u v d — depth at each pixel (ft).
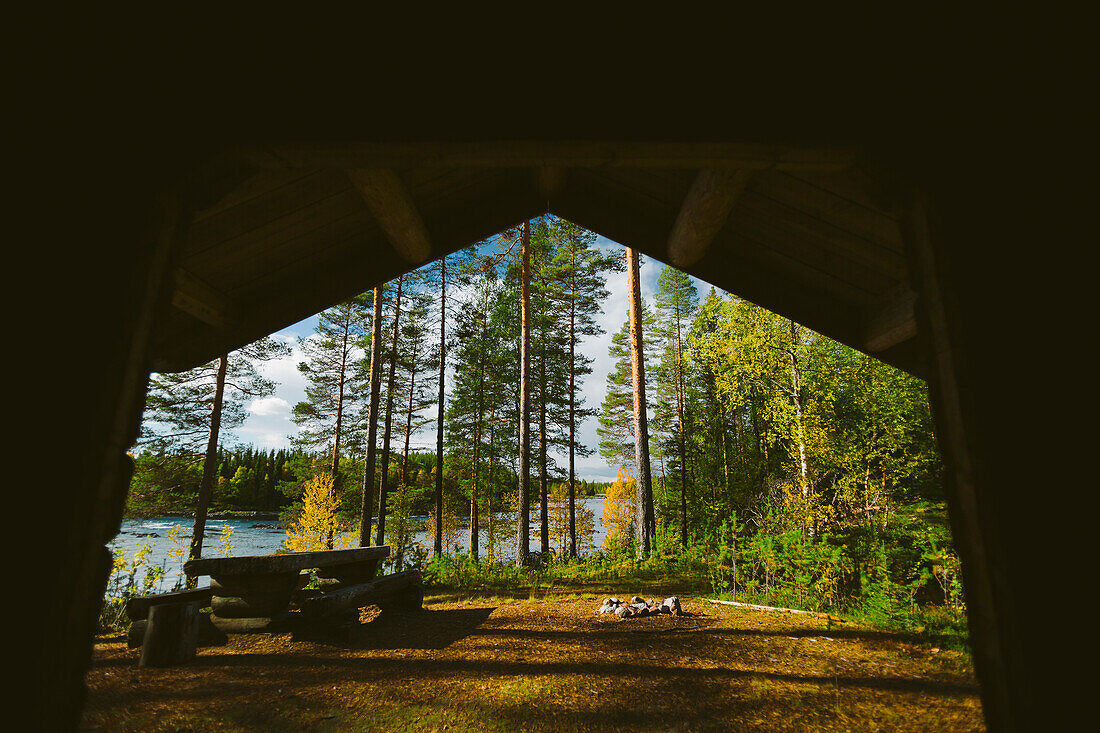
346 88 5.52
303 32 5.61
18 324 4.54
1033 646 4.20
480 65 5.62
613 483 73.51
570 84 5.58
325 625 15.79
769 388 41.81
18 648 4.14
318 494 40.27
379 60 5.61
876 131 5.41
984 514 4.56
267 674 12.44
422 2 5.73
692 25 5.71
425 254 12.46
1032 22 5.03
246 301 12.43
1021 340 4.65
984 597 4.53
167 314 5.37
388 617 20.81
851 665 12.98
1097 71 4.77
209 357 12.23
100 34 5.20
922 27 5.45
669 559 38.68
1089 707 3.99
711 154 5.74
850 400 43.50
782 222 11.02
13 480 4.33
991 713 4.39
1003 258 4.82
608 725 9.60
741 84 5.56
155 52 5.33
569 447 83.10
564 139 5.51
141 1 5.37
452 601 26.17
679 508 88.17
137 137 5.17
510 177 12.71
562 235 81.05
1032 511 4.38
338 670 12.92
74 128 4.99
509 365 85.97
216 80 5.40
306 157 5.74
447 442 85.25
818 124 5.46
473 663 13.66
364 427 82.79
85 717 9.14
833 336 12.93
